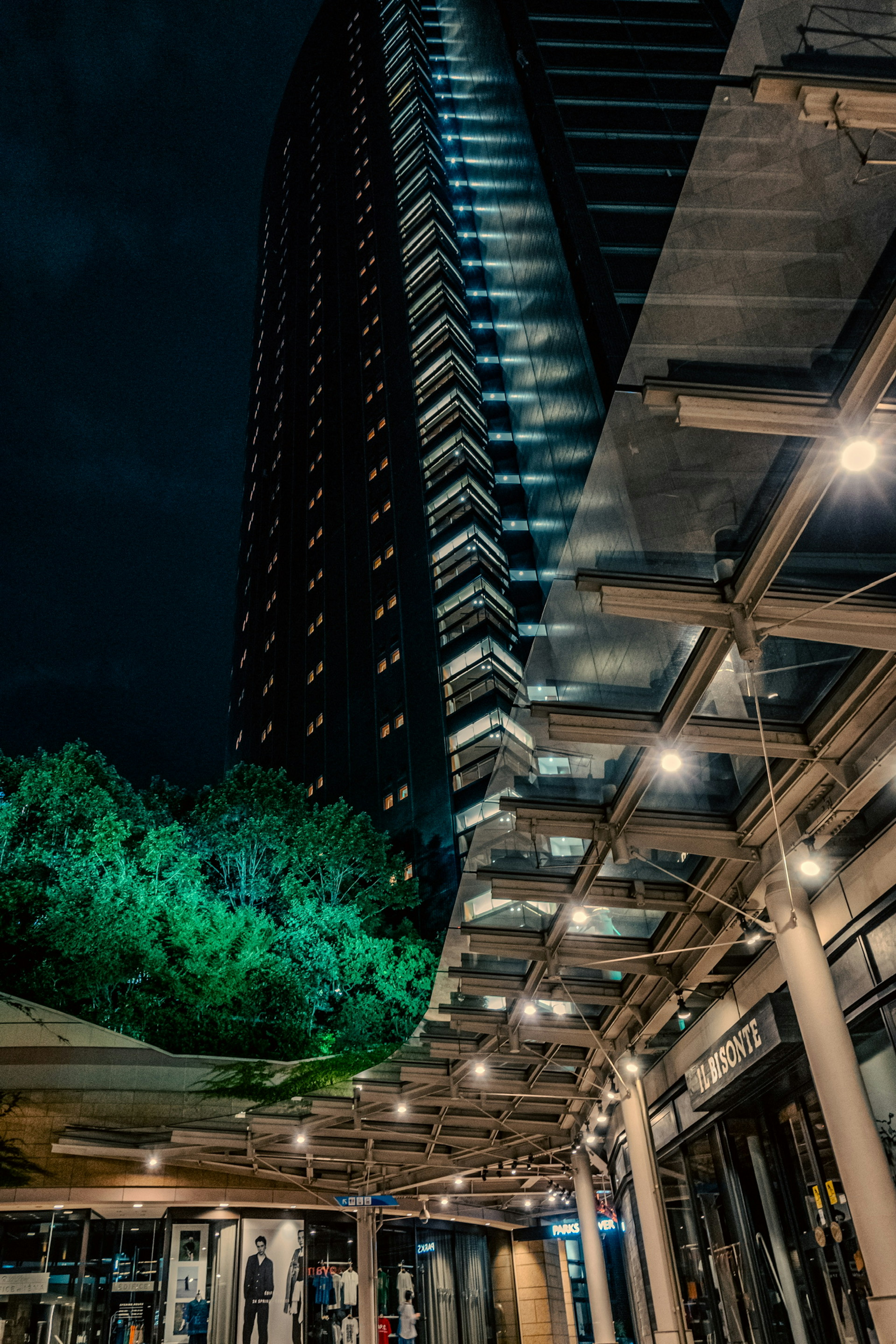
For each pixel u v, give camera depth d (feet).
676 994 48.24
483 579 230.89
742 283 84.02
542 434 189.37
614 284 146.41
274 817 139.74
